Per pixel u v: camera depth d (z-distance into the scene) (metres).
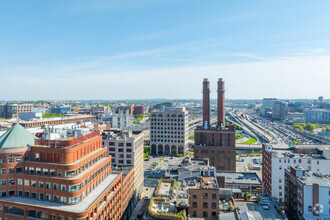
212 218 82.38
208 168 103.62
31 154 83.19
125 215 115.81
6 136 83.94
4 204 77.81
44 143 82.94
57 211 72.62
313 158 127.50
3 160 80.50
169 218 68.12
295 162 126.50
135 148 141.00
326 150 127.62
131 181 128.50
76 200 76.81
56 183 77.19
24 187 81.00
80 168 81.94
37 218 75.56
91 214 75.69
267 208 87.56
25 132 87.62
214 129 196.88
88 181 84.25
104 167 99.88
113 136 147.50
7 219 77.62
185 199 79.19
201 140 197.12
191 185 87.50
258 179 133.88
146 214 71.38
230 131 190.88
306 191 88.12
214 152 191.88
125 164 139.12
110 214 93.38
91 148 94.69
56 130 98.81
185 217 70.75
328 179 94.00
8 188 81.25
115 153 139.88
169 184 93.00
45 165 79.56
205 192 82.94
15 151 80.88
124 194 114.12
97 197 81.75
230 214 78.88
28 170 82.12
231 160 190.12
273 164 127.94
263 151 145.12
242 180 132.38
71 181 75.62
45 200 78.88
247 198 97.31
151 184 173.50
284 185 118.12
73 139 83.00
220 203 87.56
